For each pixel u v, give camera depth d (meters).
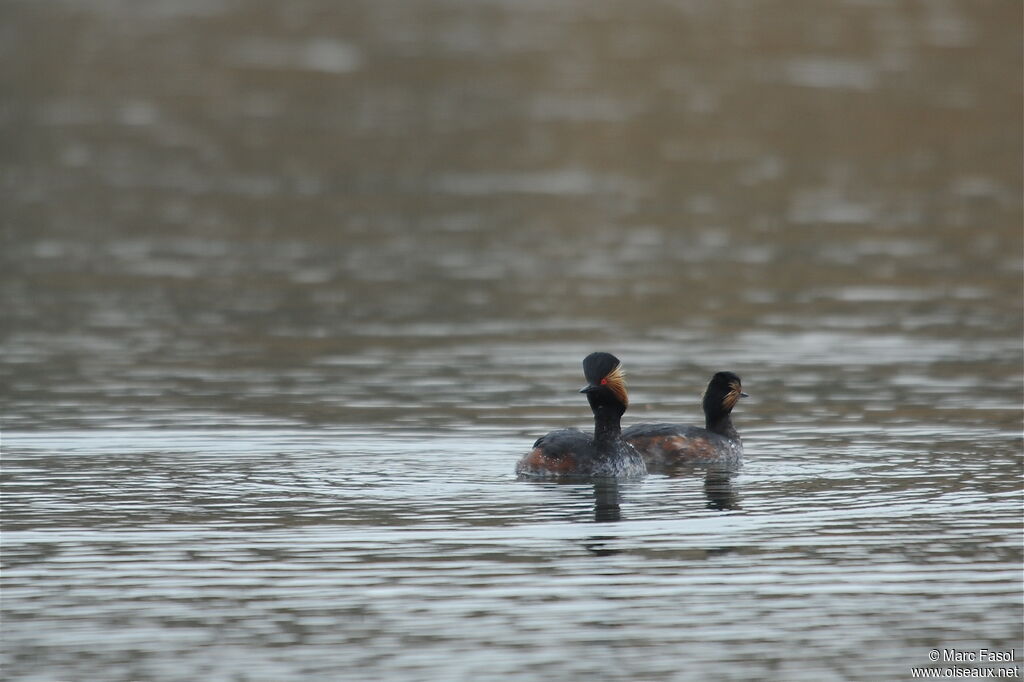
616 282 27.47
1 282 27.30
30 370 20.72
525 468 15.32
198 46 53.84
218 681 10.06
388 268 28.81
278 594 11.57
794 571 12.12
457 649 10.58
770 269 28.52
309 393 19.45
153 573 12.03
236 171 38.78
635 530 13.24
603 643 10.69
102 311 24.94
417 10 58.44
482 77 48.38
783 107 43.62
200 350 22.16
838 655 10.53
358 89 47.47
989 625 11.02
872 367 21.08
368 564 12.26
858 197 35.41
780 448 16.75
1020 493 14.51
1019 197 35.28
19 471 15.30
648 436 16.16
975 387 19.81
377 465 15.74
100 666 10.29
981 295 26.17
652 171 38.12
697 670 10.28
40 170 38.59
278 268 28.80
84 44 53.75
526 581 11.86
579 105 44.84
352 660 10.38
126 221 33.28
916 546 12.76
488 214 34.00
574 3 58.28
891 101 43.69
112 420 17.78
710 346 22.53
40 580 11.88
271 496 14.33
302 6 60.03
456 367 21.14
